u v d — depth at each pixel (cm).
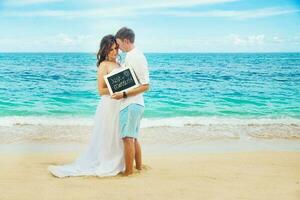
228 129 964
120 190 487
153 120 1073
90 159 570
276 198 469
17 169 583
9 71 1773
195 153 712
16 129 943
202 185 512
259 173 572
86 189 490
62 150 738
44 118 1120
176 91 1625
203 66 1938
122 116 541
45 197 462
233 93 1591
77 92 1606
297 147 785
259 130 955
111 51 560
